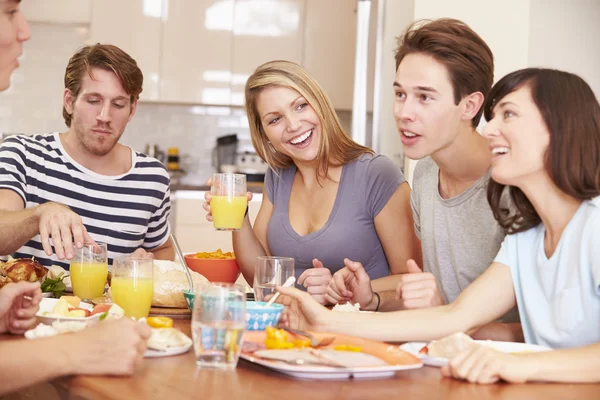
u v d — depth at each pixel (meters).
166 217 2.58
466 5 3.39
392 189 2.19
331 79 5.46
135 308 1.56
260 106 2.17
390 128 3.78
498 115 1.34
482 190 1.79
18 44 1.43
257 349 1.22
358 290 1.87
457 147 1.76
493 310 1.45
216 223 1.94
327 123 2.16
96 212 2.38
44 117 5.68
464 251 1.84
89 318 1.36
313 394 1.00
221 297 1.13
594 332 1.32
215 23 5.38
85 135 2.30
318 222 2.22
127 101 2.33
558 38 3.47
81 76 2.27
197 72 5.38
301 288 2.18
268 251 2.37
